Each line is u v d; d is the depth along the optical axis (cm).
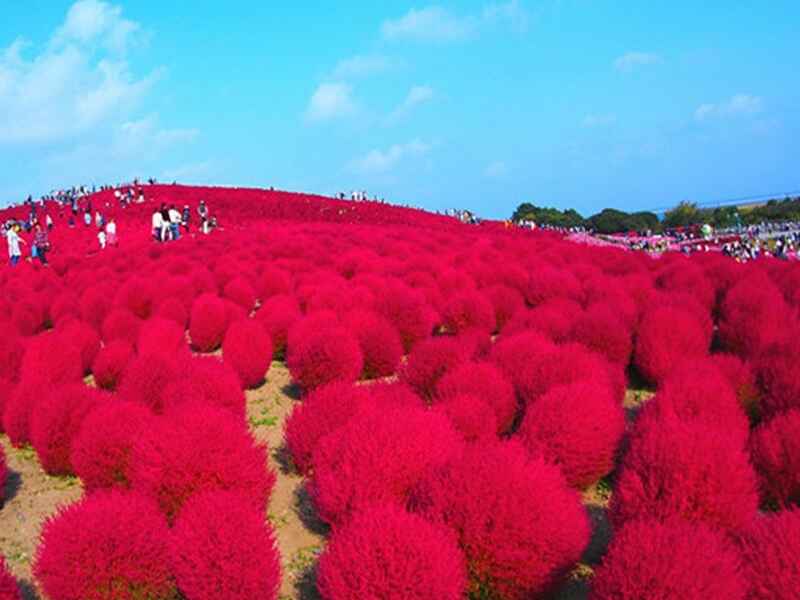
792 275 1363
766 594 387
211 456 529
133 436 588
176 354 869
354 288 1251
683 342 886
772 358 756
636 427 622
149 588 439
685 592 363
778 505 573
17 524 602
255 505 542
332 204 4759
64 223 3978
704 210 6619
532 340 808
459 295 1185
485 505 434
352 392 661
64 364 891
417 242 2170
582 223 6494
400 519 406
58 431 689
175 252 2055
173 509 522
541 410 596
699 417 602
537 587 439
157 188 5544
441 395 704
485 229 3456
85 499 480
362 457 505
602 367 745
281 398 901
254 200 4762
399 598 386
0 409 833
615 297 1153
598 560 516
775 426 598
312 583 493
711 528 452
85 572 429
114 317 1170
